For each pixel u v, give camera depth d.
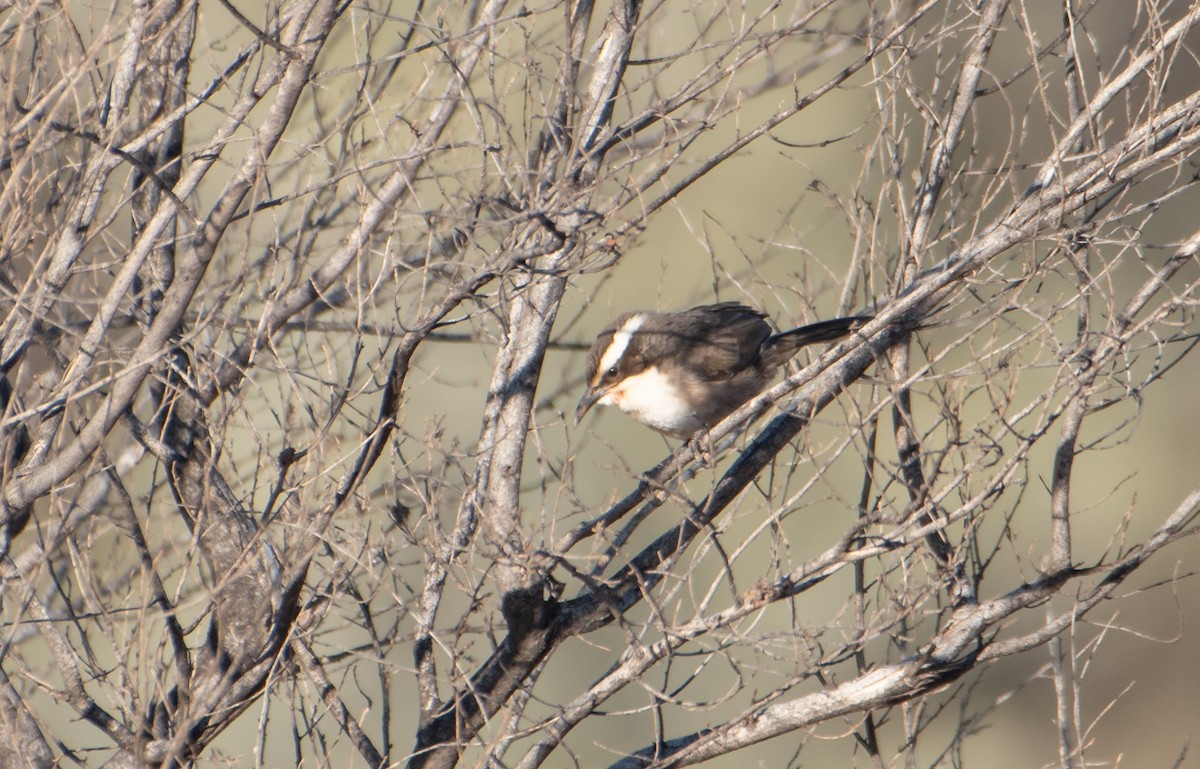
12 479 10.03
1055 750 28.44
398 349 10.23
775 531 10.98
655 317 13.90
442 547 10.45
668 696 10.37
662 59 11.04
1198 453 31.47
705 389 13.59
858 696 10.11
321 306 13.45
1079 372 10.32
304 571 9.98
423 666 11.58
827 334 11.88
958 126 12.08
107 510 12.44
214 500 11.07
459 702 10.26
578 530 10.84
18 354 10.41
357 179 11.22
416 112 12.26
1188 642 32.59
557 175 10.84
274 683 10.70
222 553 11.06
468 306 13.33
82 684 10.49
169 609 10.40
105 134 10.29
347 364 13.62
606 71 11.12
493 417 11.45
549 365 18.83
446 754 11.12
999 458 9.98
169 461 11.42
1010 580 25.22
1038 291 12.06
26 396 11.43
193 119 14.44
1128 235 12.88
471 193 10.18
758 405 10.38
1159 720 32.12
